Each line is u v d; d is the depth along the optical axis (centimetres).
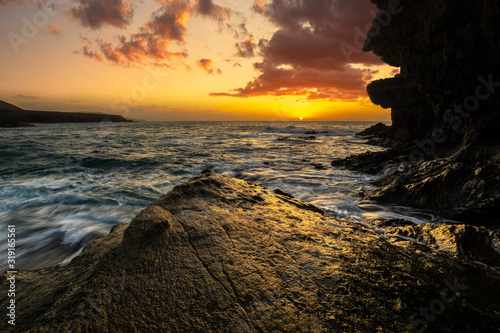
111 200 893
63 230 655
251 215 363
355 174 1334
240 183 496
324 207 770
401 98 2444
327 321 189
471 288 249
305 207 486
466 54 1179
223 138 4009
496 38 1067
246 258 261
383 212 727
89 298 199
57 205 830
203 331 180
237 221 335
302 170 1474
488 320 206
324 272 246
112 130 6081
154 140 3522
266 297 211
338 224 398
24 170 1409
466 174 726
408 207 760
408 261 288
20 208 800
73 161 1702
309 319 191
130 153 2161
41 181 1164
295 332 180
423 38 1396
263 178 1258
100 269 232
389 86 2547
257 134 4991
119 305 198
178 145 2900
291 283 229
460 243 364
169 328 182
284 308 200
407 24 1505
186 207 358
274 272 242
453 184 727
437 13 1243
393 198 802
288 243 298
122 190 1025
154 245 266
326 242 311
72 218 734
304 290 220
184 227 305
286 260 263
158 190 1051
